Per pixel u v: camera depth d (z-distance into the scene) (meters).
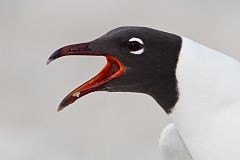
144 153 13.92
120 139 14.27
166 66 6.75
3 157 13.77
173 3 18.86
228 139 6.54
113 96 14.99
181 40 6.76
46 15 19.11
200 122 6.67
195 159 6.79
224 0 18.56
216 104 6.63
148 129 14.41
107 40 6.93
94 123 14.69
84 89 7.09
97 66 16.64
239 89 6.64
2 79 16.62
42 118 15.22
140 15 18.61
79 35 18.31
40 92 16.09
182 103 6.74
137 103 14.86
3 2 19.64
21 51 17.80
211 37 17.30
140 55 6.80
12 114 15.36
